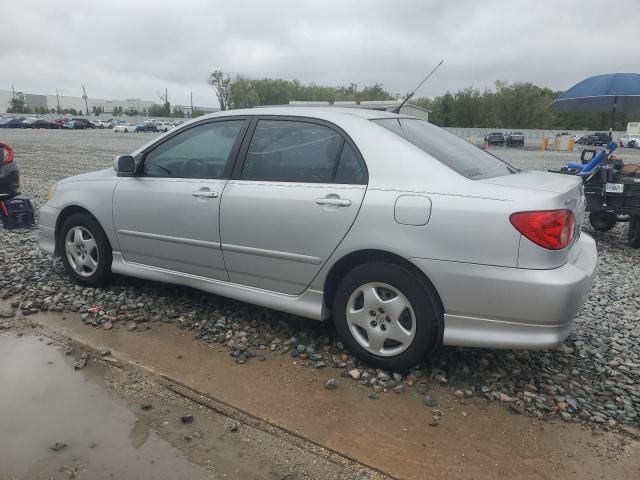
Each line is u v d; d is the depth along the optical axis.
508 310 3.00
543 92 68.12
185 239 4.13
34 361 3.54
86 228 4.75
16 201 7.46
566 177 3.73
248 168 3.87
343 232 3.37
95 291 4.78
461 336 3.16
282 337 3.94
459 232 3.03
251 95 76.19
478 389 3.29
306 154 3.65
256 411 3.02
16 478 2.47
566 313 2.97
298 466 2.60
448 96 68.75
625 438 2.85
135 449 2.68
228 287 4.05
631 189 7.50
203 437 2.79
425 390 3.26
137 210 4.38
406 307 3.28
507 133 52.53
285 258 3.66
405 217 3.16
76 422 2.89
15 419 2.90
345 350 3.74
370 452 2.70
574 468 2.61
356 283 3.41
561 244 2.97
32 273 5.27
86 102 107.19
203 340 3.88
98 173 4.87
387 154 3.35
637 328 4.34
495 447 2.76
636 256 7.16
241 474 2.53
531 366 3.61
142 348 3.75
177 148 4.30
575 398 3.23
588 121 65.69
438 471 2.57
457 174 3.20
